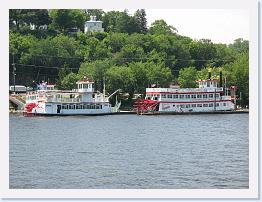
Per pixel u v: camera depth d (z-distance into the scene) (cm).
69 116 19175
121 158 10100
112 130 15112
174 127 16212
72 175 8381
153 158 10075
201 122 17850
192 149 11406
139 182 7881
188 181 7944
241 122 17925
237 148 11538
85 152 10844
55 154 10506
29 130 14675
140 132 14750
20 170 8738
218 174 8406
